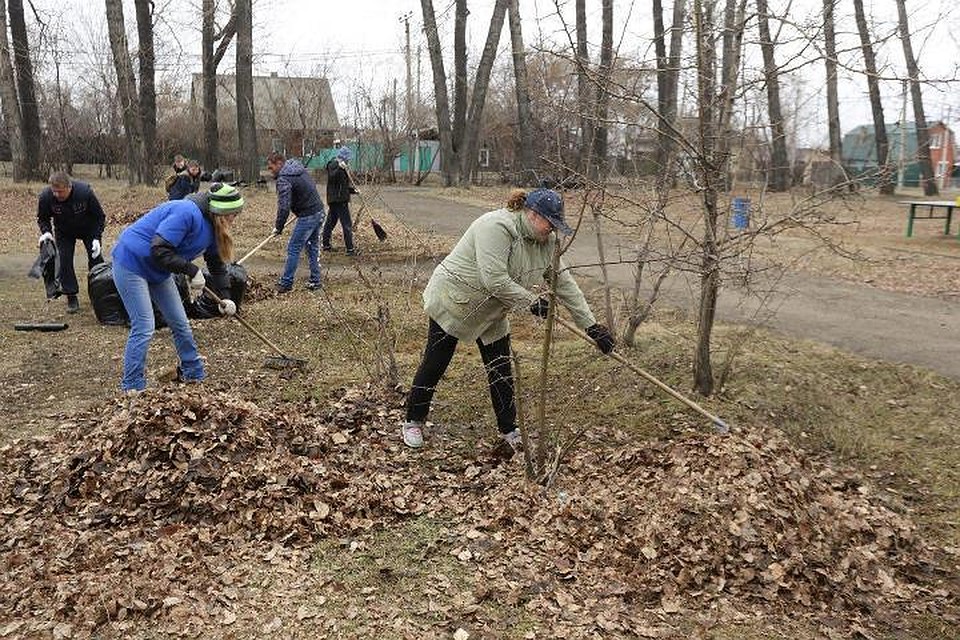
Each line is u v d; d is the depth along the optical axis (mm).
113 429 4820
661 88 6309
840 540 4172
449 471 5070
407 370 6785
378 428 5570
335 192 12227
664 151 5543
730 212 5301
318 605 3611
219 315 8234
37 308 9250
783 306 9094
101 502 4418
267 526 4219
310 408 5855
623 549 4039
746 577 3855
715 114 5059
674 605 3674
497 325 5164
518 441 5285
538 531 4215
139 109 24781
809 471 4852
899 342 7480
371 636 3404
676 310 8539
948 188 32812
